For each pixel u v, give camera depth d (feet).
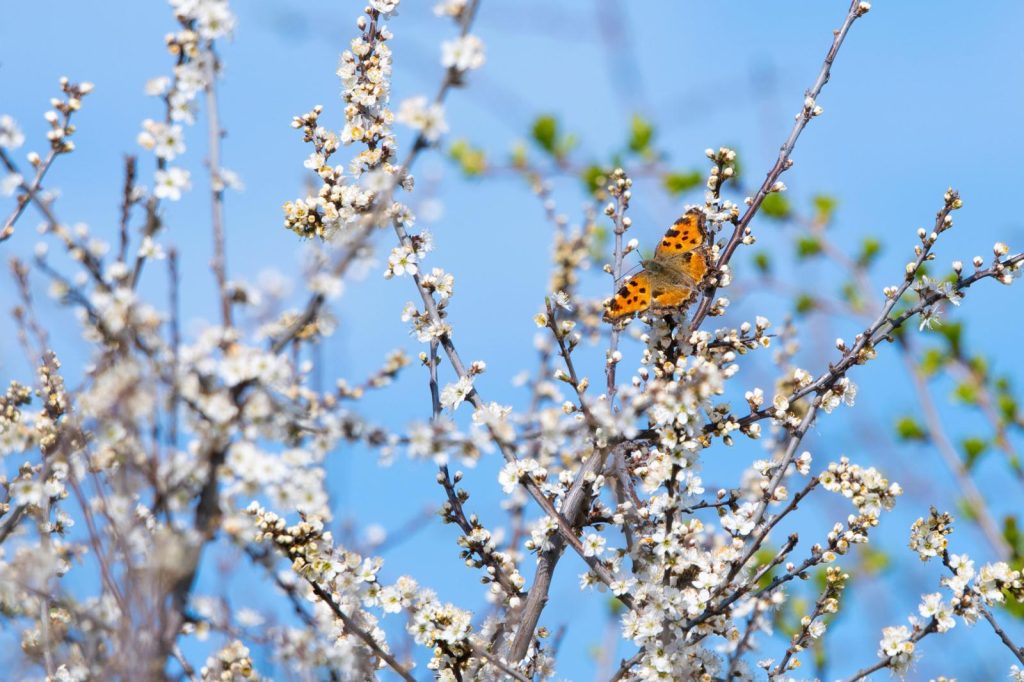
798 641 32.07
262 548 27.30
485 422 30.12
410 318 34.17
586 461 32.68
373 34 33.99
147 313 23.62
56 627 26.37
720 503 32.63
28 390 31.42
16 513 28.43
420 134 25.70
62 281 23.73
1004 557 39.88
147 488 23.77
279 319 25.96
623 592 30.60
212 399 23.49
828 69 34.19
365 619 31.96
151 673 22.17
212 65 25.90
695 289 33.27
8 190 25.94
